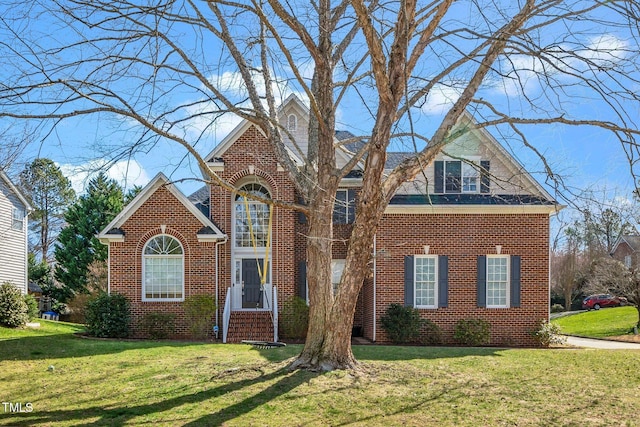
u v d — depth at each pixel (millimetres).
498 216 22984
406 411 10055
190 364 13914
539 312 22781
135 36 11398
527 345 22531
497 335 22703
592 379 12898
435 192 23672
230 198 23953
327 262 12688
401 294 22828
